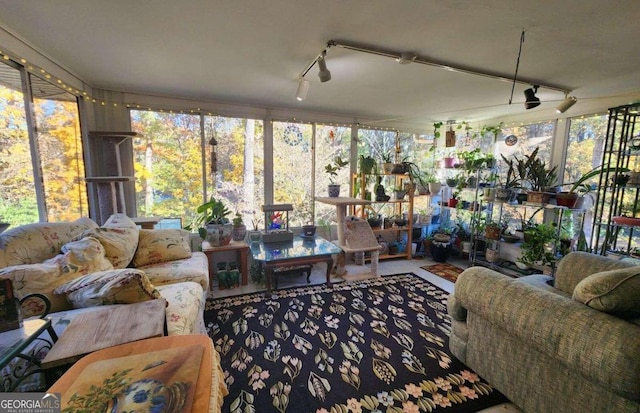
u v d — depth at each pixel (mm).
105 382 798
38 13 1521
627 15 1479
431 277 3484
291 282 3266
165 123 3209
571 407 1273
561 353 1231
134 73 2447
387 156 4164
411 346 2074
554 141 3539
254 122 3615
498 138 4188
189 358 911
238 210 3637
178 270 2299
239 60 2154
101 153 2875
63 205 2406
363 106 3607
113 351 948
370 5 1432
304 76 2488
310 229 3598
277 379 1734
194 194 3402
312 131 3955
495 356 1619
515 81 2488
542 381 1383
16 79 1874
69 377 829
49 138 2215
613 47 1858
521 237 3539
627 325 1118
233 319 2420
